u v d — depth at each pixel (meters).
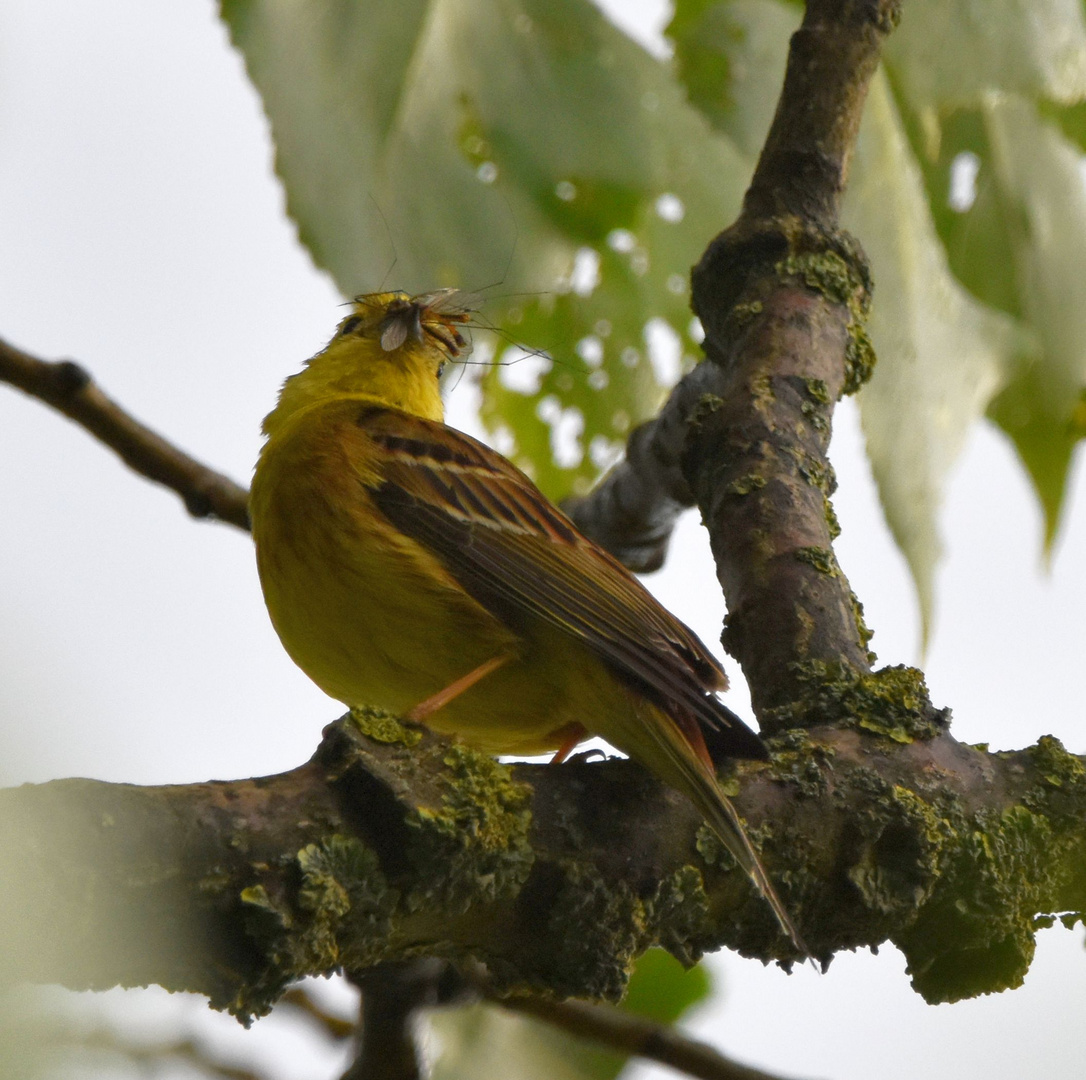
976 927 6.96
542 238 9.98
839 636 7.89
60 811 5.13
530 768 6.44
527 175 9.89
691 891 6.48
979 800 7.08
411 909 5.92
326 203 8.94
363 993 8.70
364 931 5.83
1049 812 7.16
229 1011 5.54
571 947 6.27
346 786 5.87
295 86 8.83
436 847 5.88
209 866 5.48
